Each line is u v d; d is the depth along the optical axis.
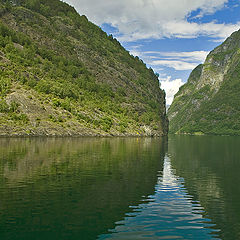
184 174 41.88
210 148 99.38
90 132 145.50
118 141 115.88
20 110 132.25
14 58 194.50
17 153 57.69
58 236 18.11
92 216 21.89
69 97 179.12
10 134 113.25
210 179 38.34
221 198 28.39
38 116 134.75
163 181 35.81
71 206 24.05
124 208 24.16
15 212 22.14
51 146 76.19
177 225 20.72
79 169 41.34
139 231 19.36
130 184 33.12
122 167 45.06
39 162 46.44
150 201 26.52
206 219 22.17
